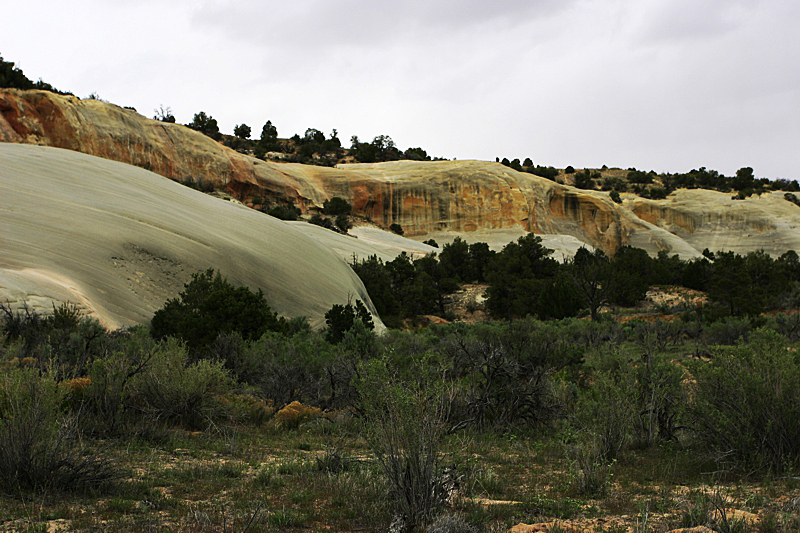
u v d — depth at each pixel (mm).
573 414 10695
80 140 97312
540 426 11648
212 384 11328
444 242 135625
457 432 10664
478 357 13891
